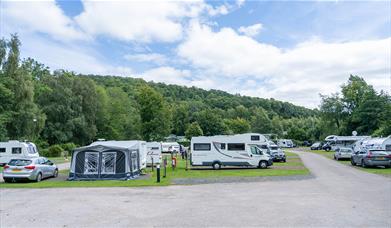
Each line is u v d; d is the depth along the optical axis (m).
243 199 11.66
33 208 10.31
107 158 21.03
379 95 63.22
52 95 61.75
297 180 17.72
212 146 27.91
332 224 7.86
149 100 72.38
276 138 97.25
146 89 73.12
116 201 11.54
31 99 49.59
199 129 83.94
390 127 48.22
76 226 7.89
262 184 16.25
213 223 8.05
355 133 55.69
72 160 21.12
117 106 77.69
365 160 25.27
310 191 13.50
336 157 36.00
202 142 28.06
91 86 69.06
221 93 164.75
